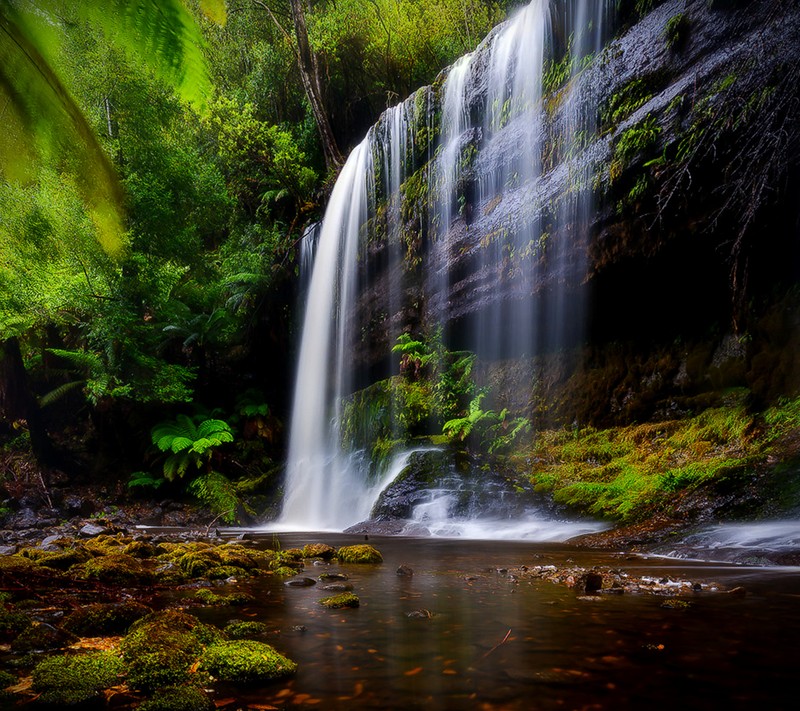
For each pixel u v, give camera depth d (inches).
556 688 61.6
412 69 687.7
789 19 277.7
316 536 307.7
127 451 575.5
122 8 75.0
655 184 323.0
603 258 358.0
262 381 657.0
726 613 98.4
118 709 58.2
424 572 156.8
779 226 291.9
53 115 84.2
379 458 438.6
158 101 524.7
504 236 426.6
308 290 626.8
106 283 512.1
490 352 453.7
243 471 557.3
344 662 71.6
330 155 693.3
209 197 605.0
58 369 616.1
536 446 383.2
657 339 365.1
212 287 657.0
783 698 58.5
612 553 203.0
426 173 505.0
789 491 215.5
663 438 321.7
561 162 393.1
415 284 507.2
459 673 67.0
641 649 76.1
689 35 326.6
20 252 428.1
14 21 77.6
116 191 95.5
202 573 147.9
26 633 84.2
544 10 425.1
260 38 816.3
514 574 150.9
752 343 310.3
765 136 279.7
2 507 473.4
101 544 210.1
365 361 546.9
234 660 67.7
